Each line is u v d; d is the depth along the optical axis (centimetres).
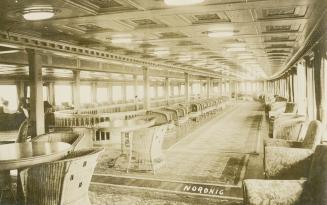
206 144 957
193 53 1177
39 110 811
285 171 387
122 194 528
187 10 504
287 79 1991
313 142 420
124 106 1889
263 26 641
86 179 388
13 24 596
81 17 539
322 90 684
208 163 707
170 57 1334
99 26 625
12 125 1579
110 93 2836
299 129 624
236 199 474
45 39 757
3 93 1845
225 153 815
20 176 354
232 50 1077
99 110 1636
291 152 387
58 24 604
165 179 583
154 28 652
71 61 1321
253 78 4278
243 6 482
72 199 369
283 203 289
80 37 765
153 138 623
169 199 501
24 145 495
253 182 297
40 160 413
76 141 515
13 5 458
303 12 526
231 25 631
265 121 1598
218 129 1312
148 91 1491
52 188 354
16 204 383
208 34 718
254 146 909
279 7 493
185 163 710
